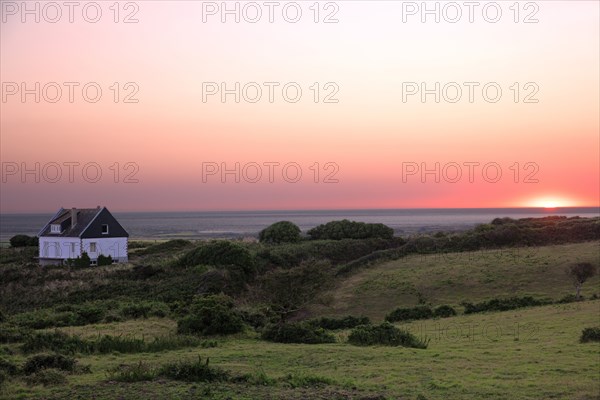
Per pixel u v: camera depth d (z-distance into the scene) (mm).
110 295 55625
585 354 27328
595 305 44750
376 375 22750
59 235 77688
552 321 38719
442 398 18891
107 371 21906
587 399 19016
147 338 33062
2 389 18000
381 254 72750
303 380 19969
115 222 79125
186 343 31578
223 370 21359
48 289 57938
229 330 35875
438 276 62438
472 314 47375
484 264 65625
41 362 21797
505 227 80375
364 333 32812
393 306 54719
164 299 52938
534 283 58000
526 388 20547
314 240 84312
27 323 40750
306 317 52062
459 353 28203
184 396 17062
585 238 76500
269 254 69312
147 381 19172
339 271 66562
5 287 59875
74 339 30266
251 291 58906
